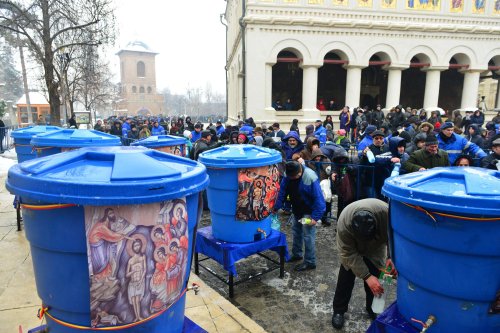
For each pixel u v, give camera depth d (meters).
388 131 11.55
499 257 1.75
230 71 30.09
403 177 2.19
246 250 3.89
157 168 1.74
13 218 5.70
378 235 2.90
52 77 14.89
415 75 25.16
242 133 7.32
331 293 4.00
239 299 3.89
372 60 23.00
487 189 1.79
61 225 1.61
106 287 1.62
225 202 3.83
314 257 4.57
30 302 3.26
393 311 2.29
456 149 6.18
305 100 19.33
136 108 83.88
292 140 7.08
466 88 21.64
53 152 4.56
